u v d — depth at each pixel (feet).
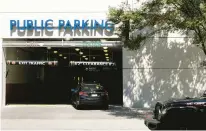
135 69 68.64
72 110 64.28
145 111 62.54
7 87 80.84
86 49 75.97
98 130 41.81
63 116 55.26
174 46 68.49
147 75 68.49
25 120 50.34
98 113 59.57
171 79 68.33
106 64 76.07
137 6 64.69
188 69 68.28
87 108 67.67
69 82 93.66
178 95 67.97
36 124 46.42
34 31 69.31
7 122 48.26
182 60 68.33
